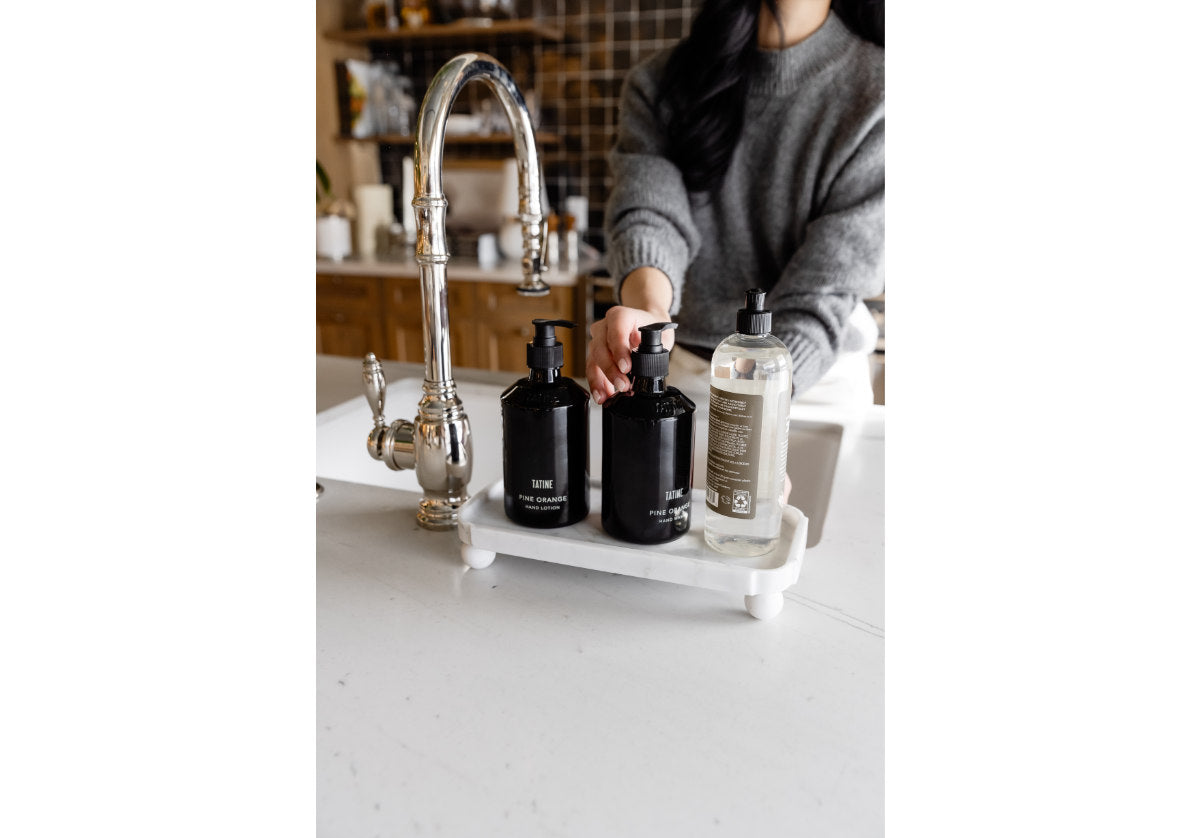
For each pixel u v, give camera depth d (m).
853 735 0.49
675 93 1.28
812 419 1.08
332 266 3.14
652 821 0.43
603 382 0.79
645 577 0.62
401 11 3.38
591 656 0.57
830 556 0.71
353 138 3.48
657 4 3.20
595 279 2.88
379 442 0.77
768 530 0.62
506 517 0.70
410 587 0.66
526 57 3.39
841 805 0.43
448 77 0.69
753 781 0.45
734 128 1.26
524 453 0.65
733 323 1.37
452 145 3.52
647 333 0.61
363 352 3.21
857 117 1.18
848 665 0.56
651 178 1.26
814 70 1.20
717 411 0.60
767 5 1.18
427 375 0.75
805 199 1.26
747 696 0.52
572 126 3.39
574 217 3.13
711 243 1.37
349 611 0.63
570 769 0.46
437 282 0.72
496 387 1.18
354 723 0.50
